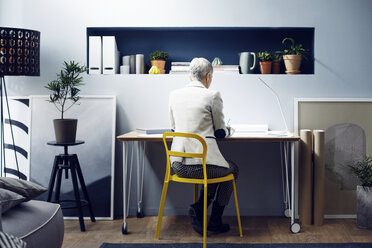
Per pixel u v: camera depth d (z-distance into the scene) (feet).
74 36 12.07
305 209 11.21
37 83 12.14
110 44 12.04
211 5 11.89
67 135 10.78
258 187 12.17
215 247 9.39
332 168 11.91
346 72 11.92
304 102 11.94
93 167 11.93
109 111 11.99
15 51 9.99
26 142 12.23
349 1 11.85
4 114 12.27
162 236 10.27
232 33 12.89
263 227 11.01
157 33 12.93
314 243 9.64
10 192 6.48
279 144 12.13
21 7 12.09
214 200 10.53
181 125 9.77
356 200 11.42
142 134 10.93
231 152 12.17
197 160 9.48
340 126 11.93
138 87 12.08
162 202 10.05
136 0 11.95
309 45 12.69
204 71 10.11
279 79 11.95
